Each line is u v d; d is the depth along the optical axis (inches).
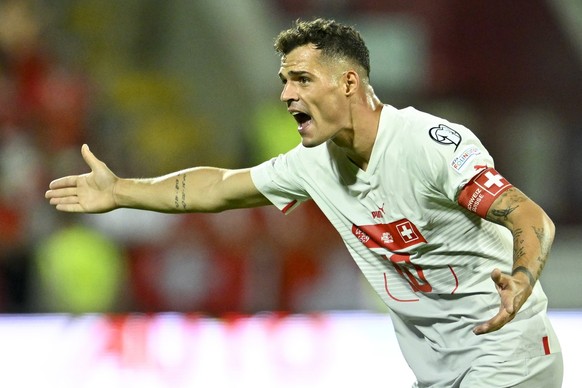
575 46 1892.2
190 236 1321.4
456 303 532.4
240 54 1769.2
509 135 1844.2
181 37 1815.9
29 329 959.6
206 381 952.3
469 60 1884.8
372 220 531.5
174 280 1315.2
